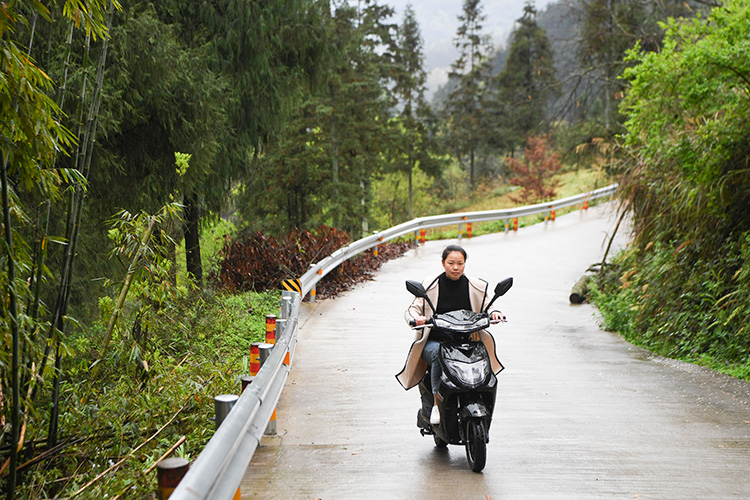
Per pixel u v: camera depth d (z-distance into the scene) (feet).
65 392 24.32
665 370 32.01
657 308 39.70
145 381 23.85
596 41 99.04
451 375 17.97
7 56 14.25
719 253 37.04
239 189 65.00
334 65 61.31
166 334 32.78
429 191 224.94
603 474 18.42
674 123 38.09
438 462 19.35
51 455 19.72
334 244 55.26
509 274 60.59
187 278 29.30
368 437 21.65
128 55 38.68
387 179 206.90
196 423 22.07
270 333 24.97
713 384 29.09
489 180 214.07
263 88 53.62
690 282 37.60
